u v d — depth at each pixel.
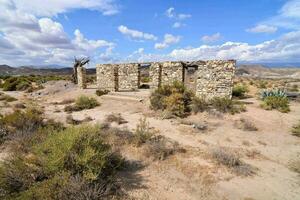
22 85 30.11
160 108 13.07
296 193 4.82
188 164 6.09
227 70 14.43
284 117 11.23
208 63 14.95
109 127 9.28
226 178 5.38
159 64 17.70
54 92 24.66
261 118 11.08
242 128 9.62
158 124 10.29
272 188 5.01
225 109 12.19
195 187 4.96
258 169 5.96
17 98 21.06
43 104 17.67
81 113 13.48
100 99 17.81
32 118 8.52
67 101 18.00
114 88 20.81
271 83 37.34
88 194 3.96
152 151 6.65
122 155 6.52
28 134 7.16
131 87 20.86
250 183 5.20
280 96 14.40
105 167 4.94
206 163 6.17
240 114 11.72
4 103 16.61
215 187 4.98
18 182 4.11
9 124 8.08
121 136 7.88
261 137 8.67
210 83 14.98
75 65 28.80
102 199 4.18
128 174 5.43
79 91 23.14
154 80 17.91
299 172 5.86
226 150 7.19
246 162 6.38
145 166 5.93
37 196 3.62
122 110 13.90
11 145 6.62
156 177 5.34
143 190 4.72
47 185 3.82
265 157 6.82
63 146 4.52
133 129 9.12
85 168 4.43
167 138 8.17
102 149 5.21
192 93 13.67
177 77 17.05
